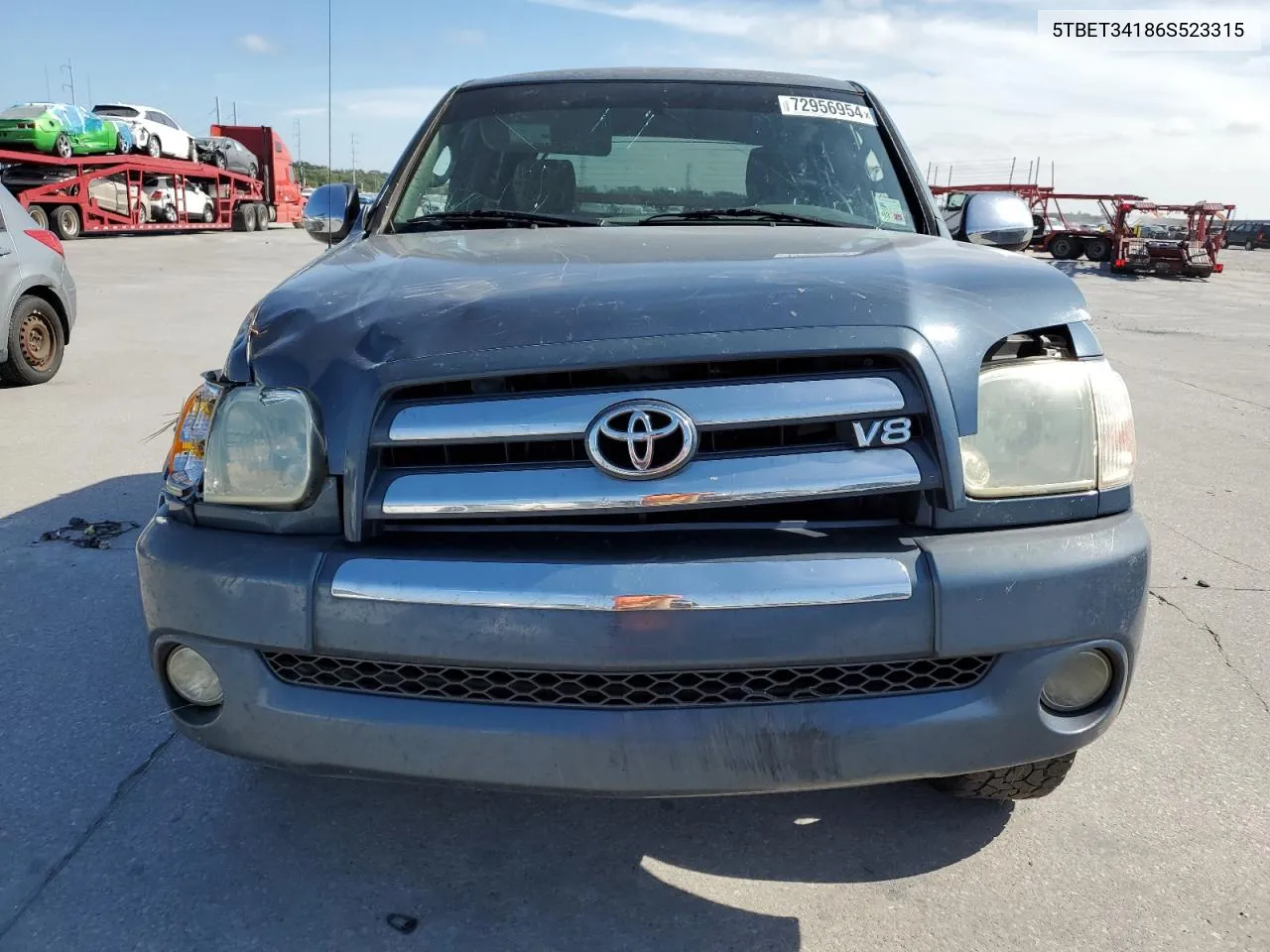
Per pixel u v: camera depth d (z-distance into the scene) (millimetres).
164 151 26562
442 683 1937
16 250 7348
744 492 1886
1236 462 6438
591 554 1886
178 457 2170
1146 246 27594
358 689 1965
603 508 1882
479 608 1854
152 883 2285
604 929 2174
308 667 1993
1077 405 2080
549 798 2633
